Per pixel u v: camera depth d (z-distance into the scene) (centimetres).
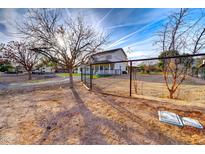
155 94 543
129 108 325
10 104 407
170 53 468
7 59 1234
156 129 217
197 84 867
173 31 458
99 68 2236
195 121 239
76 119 270
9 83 1085
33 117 288
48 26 669
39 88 759
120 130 218
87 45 784
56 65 864
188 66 446
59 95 531
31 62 1439
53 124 249
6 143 188
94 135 205
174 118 253
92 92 568
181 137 192
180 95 523
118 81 1099
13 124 252
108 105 358
